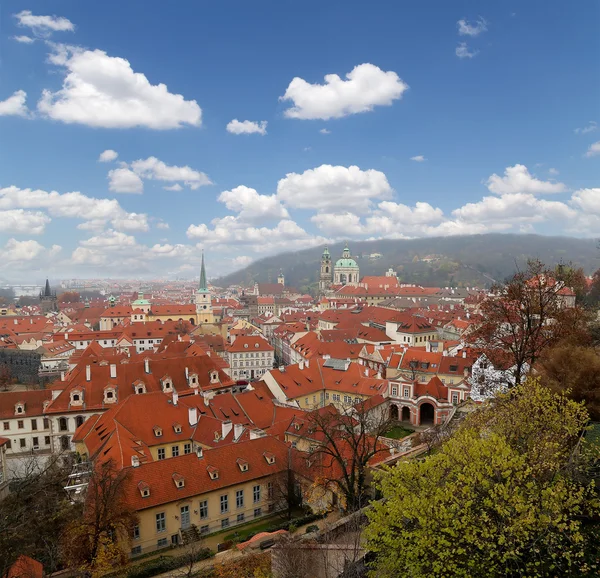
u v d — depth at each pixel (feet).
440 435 217.97
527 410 111.75
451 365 325.62
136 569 151.94
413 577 83.30
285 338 617.62
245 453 206.39
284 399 319.68
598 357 164.35
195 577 139.23
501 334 227.81
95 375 314.55
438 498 83.20
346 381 347.56
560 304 219.41
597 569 79.66
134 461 192.65
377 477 101.65
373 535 91.45
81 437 258.16
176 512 181.37
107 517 156.04
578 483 93.76
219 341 567.59
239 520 196.54
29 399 305.53
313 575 118.73
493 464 86.22
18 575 140.67
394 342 508.12
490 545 77.41
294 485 203.82
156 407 257.14
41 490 196.65
